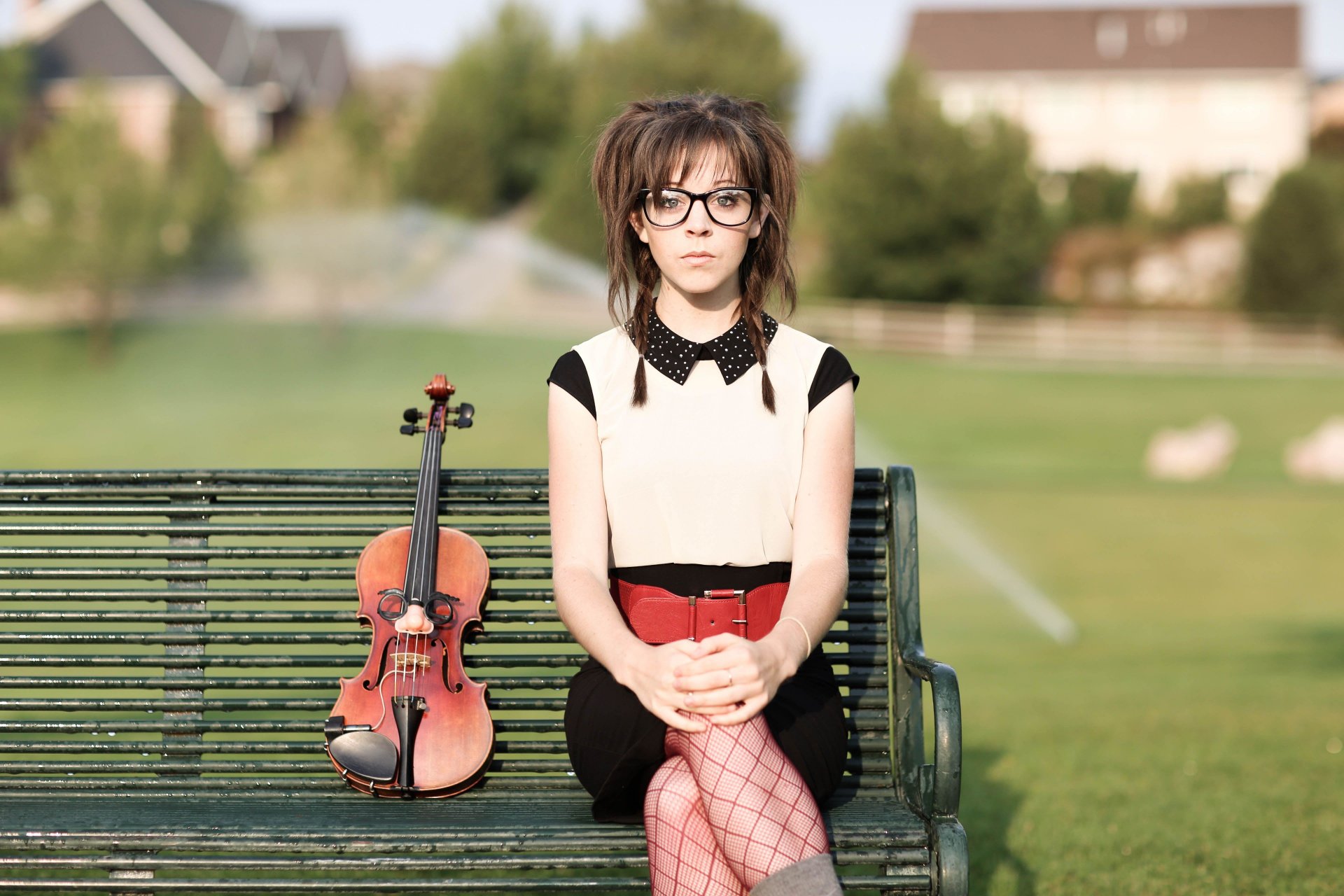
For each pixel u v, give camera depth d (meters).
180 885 2.09
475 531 2.54
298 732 2.40
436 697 2.29
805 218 39.66
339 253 37.22
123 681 2.42
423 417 2.66
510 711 2.44
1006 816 4.00
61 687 2.43
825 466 2.17
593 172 2.28
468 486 2.55
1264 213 36.19
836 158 38.91
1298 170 36.25
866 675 2.45
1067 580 11.60
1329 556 12.78
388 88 64.81
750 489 2.13
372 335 34.62
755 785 1.85
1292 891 3.23
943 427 23.55
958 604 10.42
